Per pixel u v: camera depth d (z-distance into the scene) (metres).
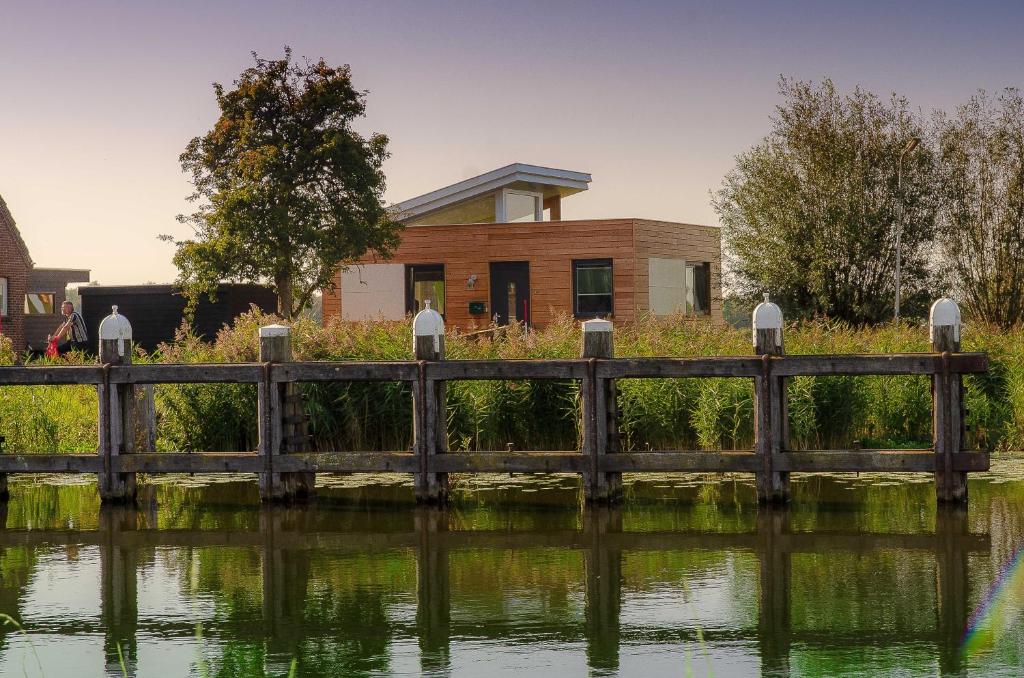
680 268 32.50
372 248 30.55
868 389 15.07
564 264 30.28
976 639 6.92
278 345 12.02
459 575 8.67
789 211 32.50
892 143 32.62
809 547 9.48
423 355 11.79
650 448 14.11
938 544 9.48
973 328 17.22
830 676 6.28
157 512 11.55
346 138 29.31
